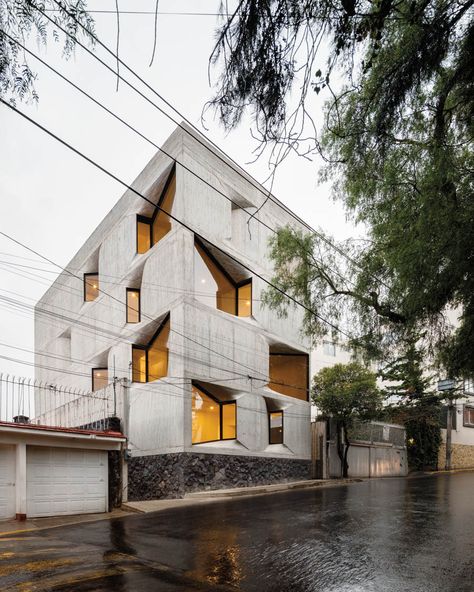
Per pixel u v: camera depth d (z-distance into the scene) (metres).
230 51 3.41
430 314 8.41
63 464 13.97
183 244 20.95
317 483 23.42
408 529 10.30
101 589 5.99
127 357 24.11
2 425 12.25
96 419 19.88
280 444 24.39
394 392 32.75
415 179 7.64
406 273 8.04
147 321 22.83
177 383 20.02
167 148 22.62
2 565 7.19
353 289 11.64
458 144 6.24
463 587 6.27
